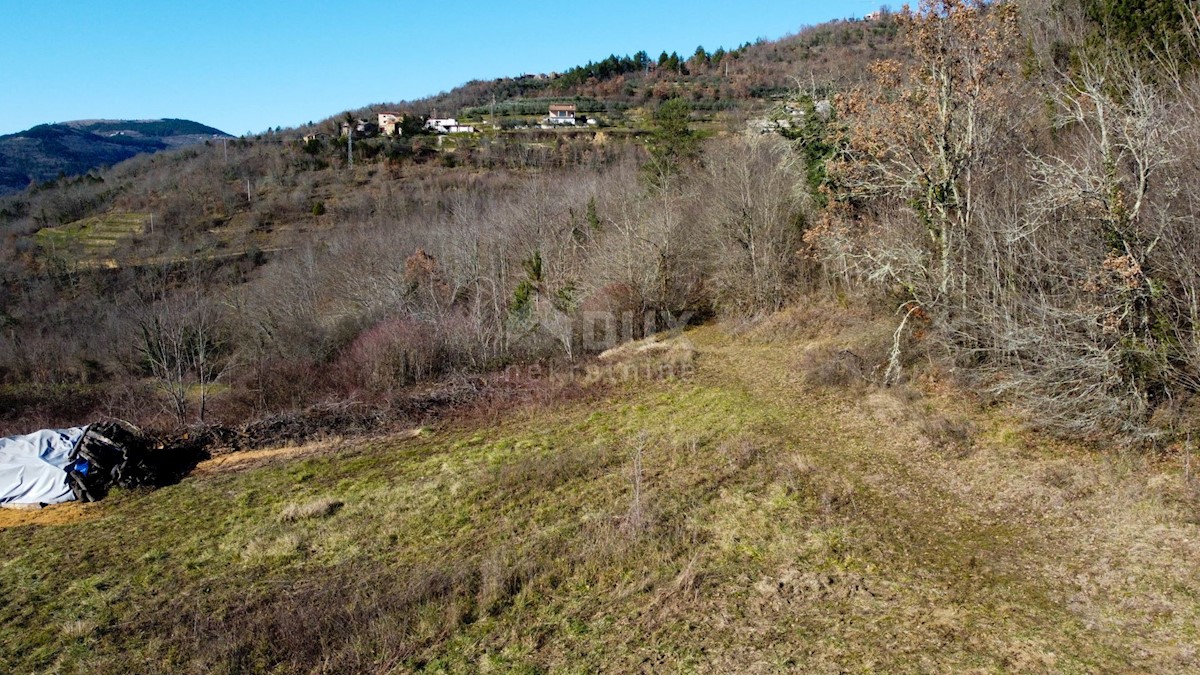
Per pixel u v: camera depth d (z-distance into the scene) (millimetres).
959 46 15773
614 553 10430
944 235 16047
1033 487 11125
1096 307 11680
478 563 10664
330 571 11039
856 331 21953
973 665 7289
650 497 12477
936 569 9336
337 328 29547
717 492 12531
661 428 16750
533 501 13008
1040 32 20031
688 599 9133
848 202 22391
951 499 11383
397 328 25234
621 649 8250
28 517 14438
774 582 9383
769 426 15938
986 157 16047
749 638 8211
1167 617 7609
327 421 19250
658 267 29453
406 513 13000
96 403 24547
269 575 11117
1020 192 15742
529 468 14500
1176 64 13805
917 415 14805
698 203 34375
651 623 8703
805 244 27328
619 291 29234
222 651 8750
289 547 11891
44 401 25078
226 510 14094
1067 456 11898
